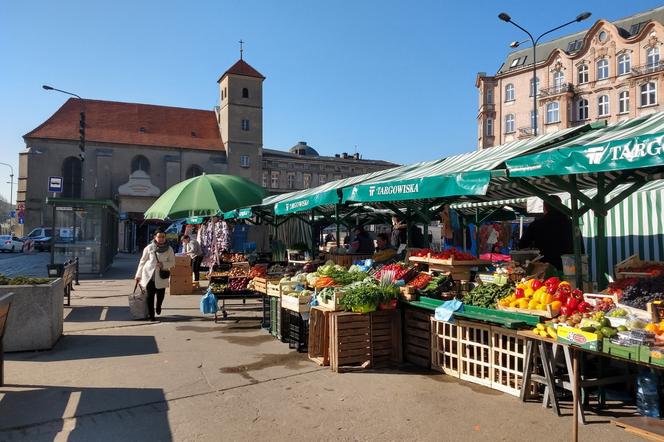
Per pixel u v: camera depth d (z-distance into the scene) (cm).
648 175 612
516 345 532
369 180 970
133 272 2123
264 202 1420
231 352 732
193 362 676
